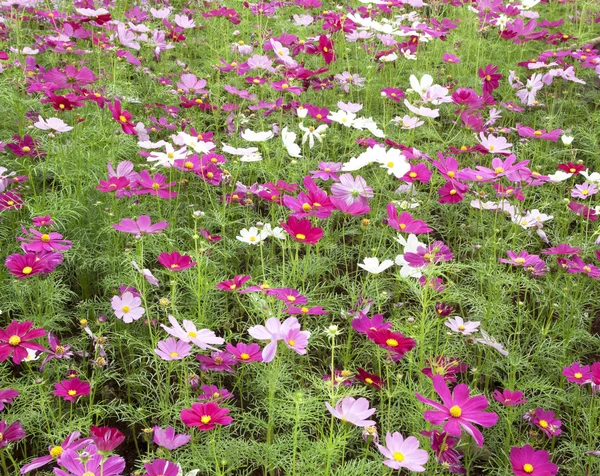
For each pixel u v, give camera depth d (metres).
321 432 2.30
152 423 2.47
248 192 3.39
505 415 2.54
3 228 3.17
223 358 2.42
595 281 3.33
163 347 2.20
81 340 2.68
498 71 5.37
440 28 5.48
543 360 2.89
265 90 4.73
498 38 5.60
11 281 2.85
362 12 5.61
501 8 5.65
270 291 2.45
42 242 2.52
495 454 2.53
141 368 2.69
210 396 2.33
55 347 2.36
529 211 3.65
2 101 3.70
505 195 3.35
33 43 5.06
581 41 5.80
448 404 1.85
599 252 2.95
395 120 3.93
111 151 3.55
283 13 6.33
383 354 2.71
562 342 2.87
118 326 2.85
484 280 3.28
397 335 2.17
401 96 4.32
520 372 2.88
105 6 5.38
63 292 3.05
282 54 4.35
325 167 3.35
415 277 2.80
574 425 2.67
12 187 3.39
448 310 2.54
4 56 3.86
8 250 3.03
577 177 4.29
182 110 4.54
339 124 4.53
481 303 2.92
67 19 4.67
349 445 2.46
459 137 4.31
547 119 4.61
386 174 3.68
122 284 2.89
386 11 5.60
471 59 5.64
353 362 2.77
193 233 3.22
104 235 3.26
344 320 2.98
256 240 2.90
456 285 3.25
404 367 2.71
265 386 2.43
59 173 3.39
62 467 1.87
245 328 3.01
